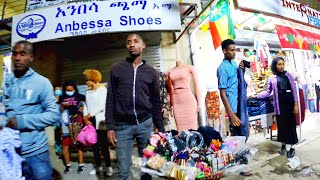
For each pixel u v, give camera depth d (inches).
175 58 214.4
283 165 150.3
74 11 154.2
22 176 78.3
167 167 91.1
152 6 154.3
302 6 211.6
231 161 96.8
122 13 152.2
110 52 206.2
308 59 318.0
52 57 212.4
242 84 130.3
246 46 251.4
